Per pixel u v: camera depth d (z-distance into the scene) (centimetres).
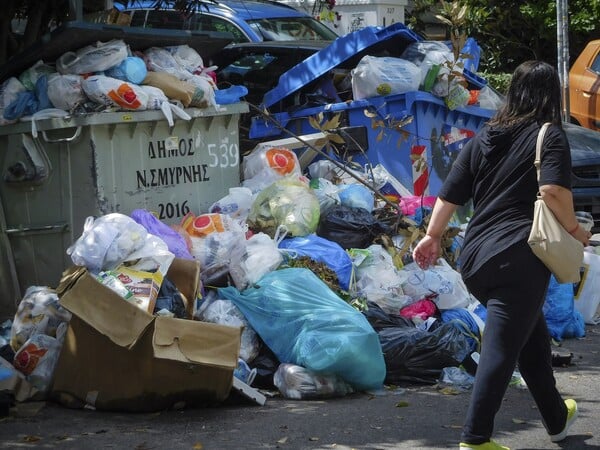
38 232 1539
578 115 3350
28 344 1283
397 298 1511
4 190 1569
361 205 1694
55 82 1491
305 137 1858
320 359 1297
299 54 2336
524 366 1116
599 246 2003
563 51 3256
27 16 1981
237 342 1209
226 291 1391
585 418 1241
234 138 1706
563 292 1680
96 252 1253
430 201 1794
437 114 1978
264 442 1132
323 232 1628
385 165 1955
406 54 2025
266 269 1429
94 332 1227
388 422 1212
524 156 1031
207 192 1658
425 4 3334
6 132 1531
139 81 1538
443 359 1394
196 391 1229
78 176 1497
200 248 1429
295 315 1338
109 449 1101
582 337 1712
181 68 1634
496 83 4022
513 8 4259
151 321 1180
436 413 1251
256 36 2494
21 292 1578
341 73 2052
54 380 1265
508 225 1030
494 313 1030
